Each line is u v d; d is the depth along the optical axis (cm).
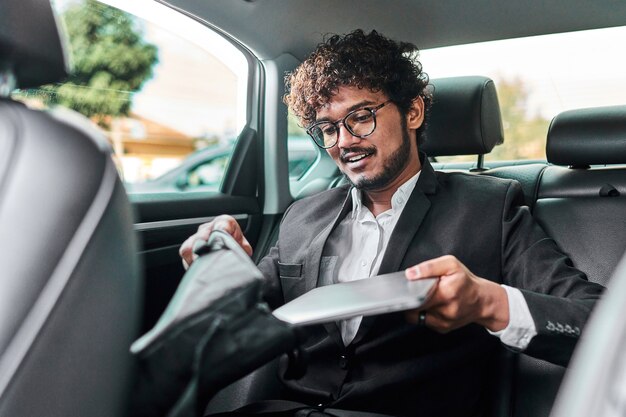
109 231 53
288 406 121
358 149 135
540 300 107
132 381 56
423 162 145
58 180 52
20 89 64
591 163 167
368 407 124
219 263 63
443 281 90
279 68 205
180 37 190
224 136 204
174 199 167
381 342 125
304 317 74
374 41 139
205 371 57
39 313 48
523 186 175
